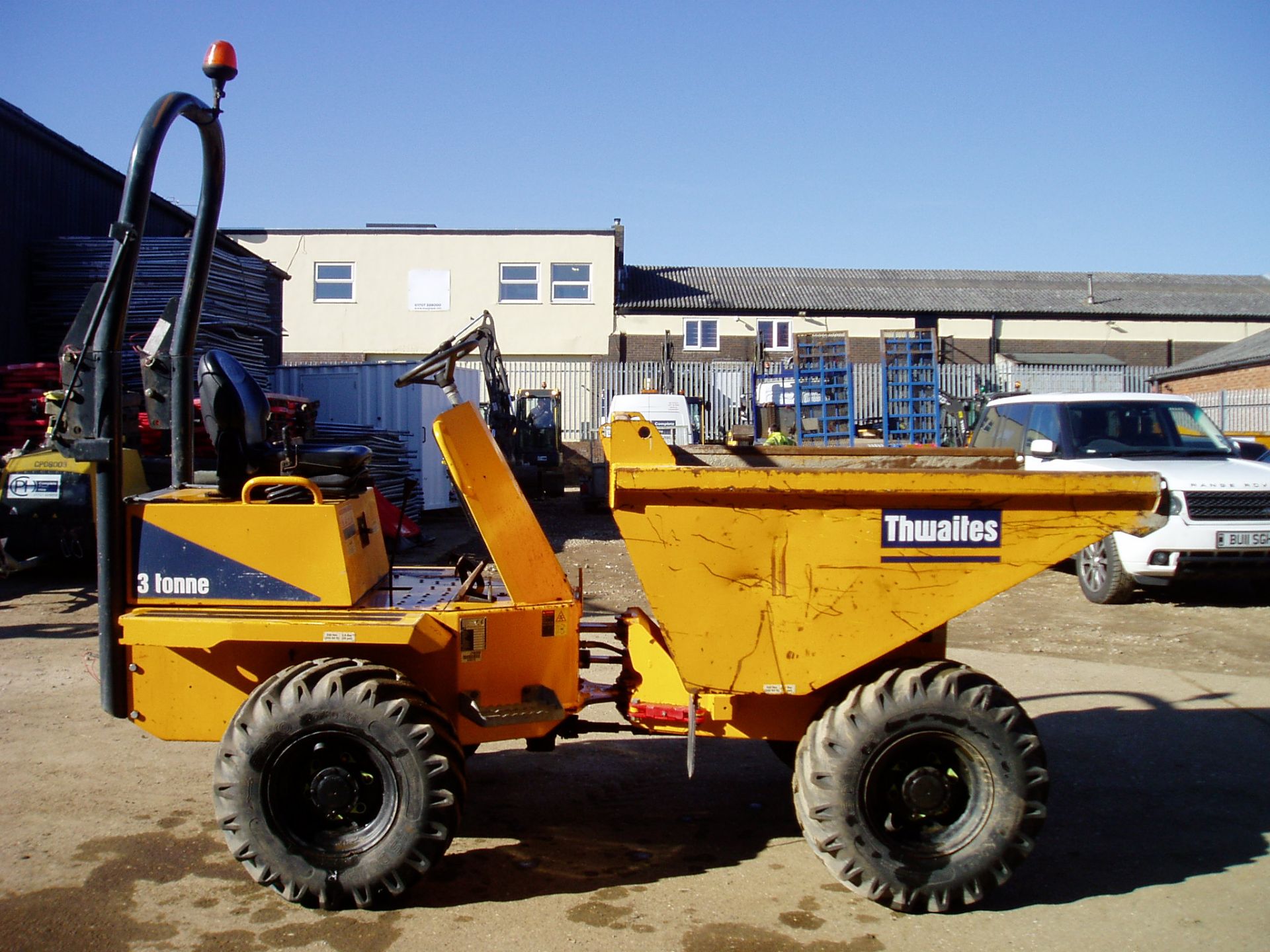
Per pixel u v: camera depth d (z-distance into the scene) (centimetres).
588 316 3547
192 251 441
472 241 3519
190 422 451
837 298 3969
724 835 430
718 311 3800
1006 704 359
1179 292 4328
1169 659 747
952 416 2458
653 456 397
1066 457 1006
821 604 358
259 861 344
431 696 378
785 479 352
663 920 353
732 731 388
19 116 1418
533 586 398
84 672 676
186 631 358
